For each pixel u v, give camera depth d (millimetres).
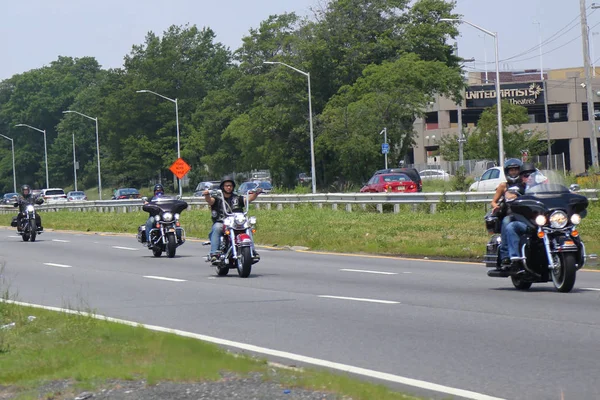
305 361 18062
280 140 155750
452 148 170625
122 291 32719
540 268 27984
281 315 24984
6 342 20297
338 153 139750
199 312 26062
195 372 15891
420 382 15891
